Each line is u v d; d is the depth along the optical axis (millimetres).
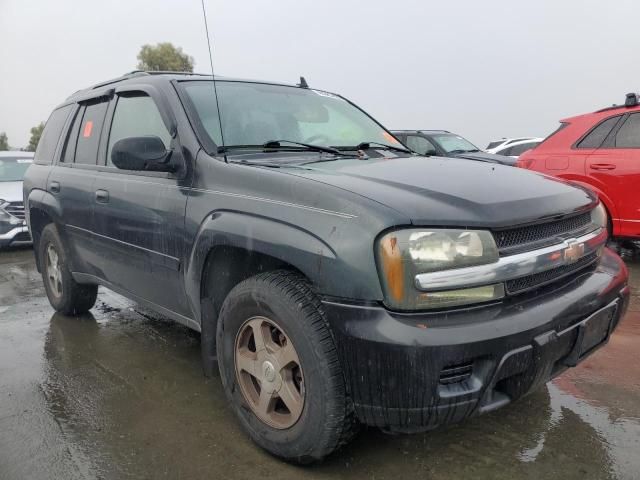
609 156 5750
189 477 2330
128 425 2764
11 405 2998
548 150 6320
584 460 2404
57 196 4102
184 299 2922
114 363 3559
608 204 5770
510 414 2811
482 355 1979
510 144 14125
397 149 3533
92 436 2664
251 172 2502
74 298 4355
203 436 2648
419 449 2500
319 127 3467
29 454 2521
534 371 2119
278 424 2379
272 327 2396
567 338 2232
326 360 2104
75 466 2424
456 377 2008
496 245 2107
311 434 2189
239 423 2705
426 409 1962
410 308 1969
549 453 2459
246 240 2359
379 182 2312
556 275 2348
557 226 2424
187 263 2758
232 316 2502
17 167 9117
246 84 3518
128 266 3344
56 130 4570
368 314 1994
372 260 1988
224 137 2945
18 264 7035
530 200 2318
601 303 2422
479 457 2436
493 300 2092
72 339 4031
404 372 1932
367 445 2531
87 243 3781
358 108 4078
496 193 2301
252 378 2549
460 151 10438
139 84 3479
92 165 3771
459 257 2012
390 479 2291
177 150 2914
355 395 2072
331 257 2059
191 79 3324
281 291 2234
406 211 2023
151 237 3021
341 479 2299
